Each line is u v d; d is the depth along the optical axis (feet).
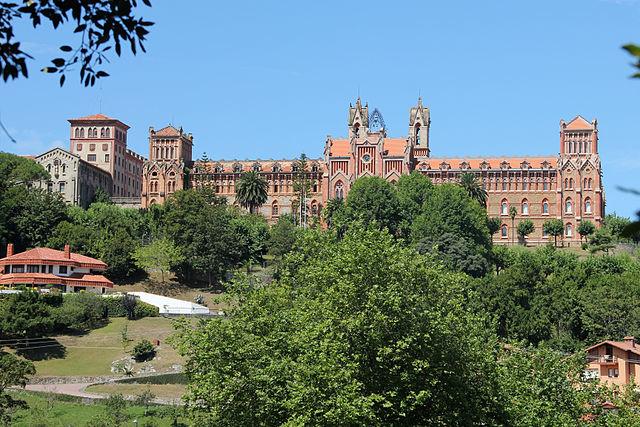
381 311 266.36
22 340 595.47
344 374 249.34
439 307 286.05
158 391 503.20
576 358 310.24
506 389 287.28
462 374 274.98
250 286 314.35
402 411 261.44
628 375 463.01
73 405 449.89
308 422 249.34
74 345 610.65
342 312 271.28
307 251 337.11
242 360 276.82
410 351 266.36
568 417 282.77
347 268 278.26
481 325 313.73
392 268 279.28
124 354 593.83
